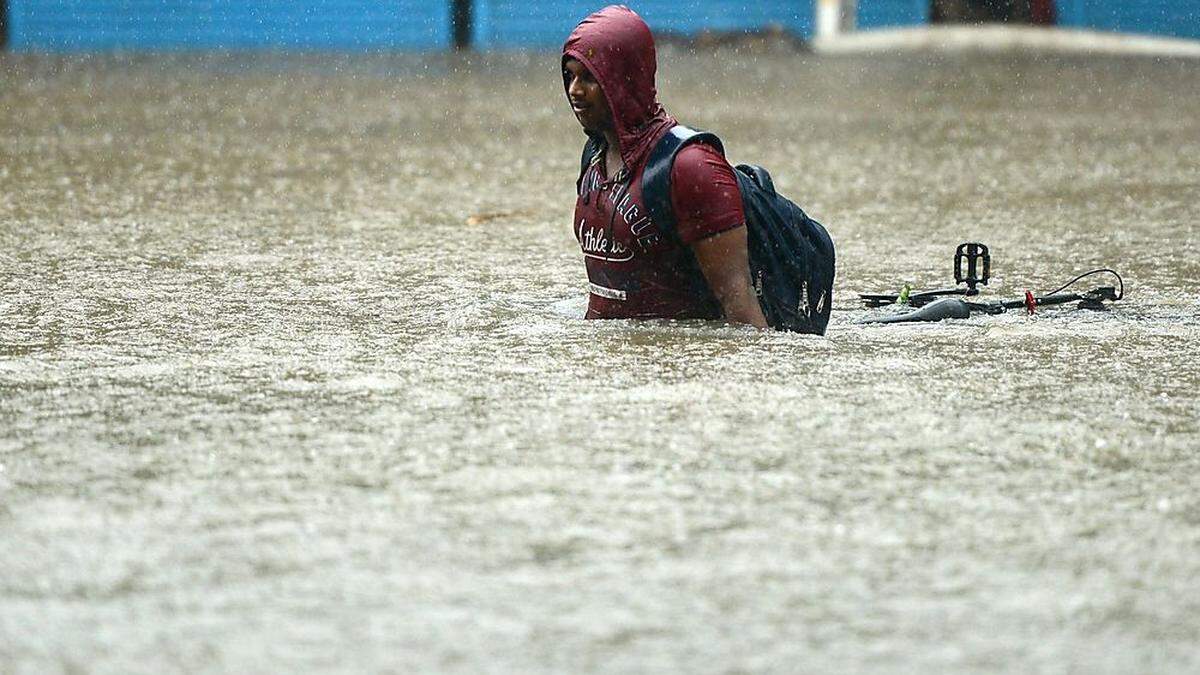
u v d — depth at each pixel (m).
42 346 16.88
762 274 17.50
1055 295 19.95
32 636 9.00
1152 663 8.69
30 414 13.77
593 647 8.88
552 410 13.93
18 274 21.98
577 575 9.91
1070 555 10.27
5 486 11.62
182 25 103.00
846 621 9.23
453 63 86.06
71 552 10.27
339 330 17.92
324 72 77.94
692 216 17.05
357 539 10.52
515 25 108.88
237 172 36.81
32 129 47.22
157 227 27.36
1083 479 11.88
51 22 101.31
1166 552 10.31
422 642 8.94
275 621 9.22
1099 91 68.69
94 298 20.02
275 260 23.70
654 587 9.72
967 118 54.72
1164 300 20.50
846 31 114.62
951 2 114.19
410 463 12.26
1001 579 9.85
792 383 15.02
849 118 54.34
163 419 13.62
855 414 13.81
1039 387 14.97
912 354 16.45
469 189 34.06
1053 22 112.50
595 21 17.22
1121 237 26.78
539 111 56.25
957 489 11.62
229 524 10.80
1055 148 44.12
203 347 16.86
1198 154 42.06
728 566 10.06
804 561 10.16
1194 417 13.80
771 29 103.44
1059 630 9.11
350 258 24.03
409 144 44.38
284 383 15.04
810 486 11.69
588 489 11.60
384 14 105.00
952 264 23.97
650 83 17.25
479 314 18.95
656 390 14.70
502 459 12.37
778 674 8.55
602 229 17.80
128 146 42.50
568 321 18.31
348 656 8.76
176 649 8.84
